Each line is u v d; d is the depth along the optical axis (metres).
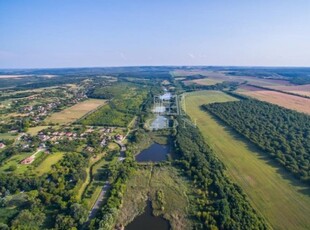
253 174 116.31
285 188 103.75
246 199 97.19
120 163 131.12
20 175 116.00
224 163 128.50
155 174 123.75
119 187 107.75
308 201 94.75
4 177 110.44
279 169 119.12
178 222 89.81
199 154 138.62
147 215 94.38
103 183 114.00
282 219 86.44
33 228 84.88
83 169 124.38
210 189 107.00
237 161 129.88
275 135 157.00
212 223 86.00
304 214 88.12
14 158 135.62
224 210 90.06
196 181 113.75
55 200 97.88
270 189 103.88
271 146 141.88
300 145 140.38
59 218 87.00
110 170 120.81
